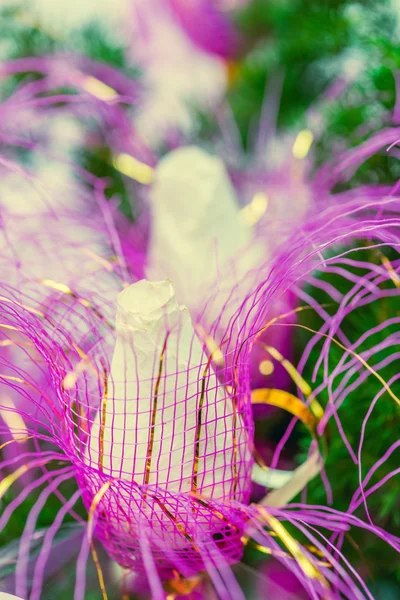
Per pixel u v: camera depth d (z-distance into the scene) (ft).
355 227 1.98
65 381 1.59
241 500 1.58
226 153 2.68
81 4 2.83
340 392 1.95
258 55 2.68
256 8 2.64
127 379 1.50
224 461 1.52
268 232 2.12
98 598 1.60
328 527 1.71
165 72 2.94
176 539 1.52
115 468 1.51
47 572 1.69
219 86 2.95
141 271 2.13
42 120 2.52
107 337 1.82
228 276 1.91
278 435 2.15
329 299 2.11
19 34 2.53
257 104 2.66
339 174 2.28
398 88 2.16
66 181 2.56
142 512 1.50
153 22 2.88
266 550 1.60
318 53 2.49
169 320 1.48
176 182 2.03
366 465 1.90
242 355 1.62
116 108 2.57
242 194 2.54
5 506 2.01
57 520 1.69
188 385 1.49
